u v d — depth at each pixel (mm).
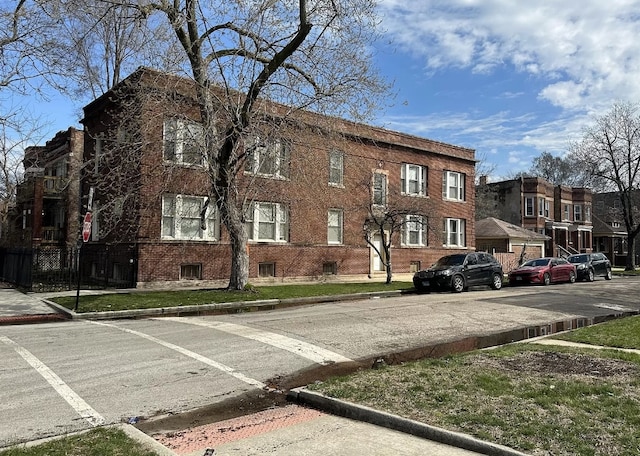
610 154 41594
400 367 7656
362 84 16312
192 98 17141
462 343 10312
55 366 7828
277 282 23562
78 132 28359
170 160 18125
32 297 17109
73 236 27125
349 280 26344
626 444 4570
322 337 10453
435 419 5320
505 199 50438
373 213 25609
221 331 10984
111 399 6340
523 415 5387
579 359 8094
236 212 17625
